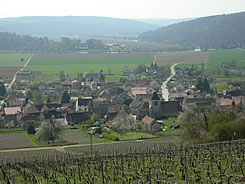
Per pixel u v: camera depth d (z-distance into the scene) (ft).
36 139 467.52
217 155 239.30
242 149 245.45
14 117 601.62
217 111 389.19
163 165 224.53
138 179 195.52
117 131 511.81
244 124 334.85
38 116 612.70
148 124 529.86
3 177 231.91
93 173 220.43
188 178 187.42
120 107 651.66
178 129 527.40
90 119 584.81
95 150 363.97
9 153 375.04
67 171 234.99
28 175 225.97
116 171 222.07
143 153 260.62
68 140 460.55
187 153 254.47
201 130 362.12
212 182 179.22
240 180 175.11
